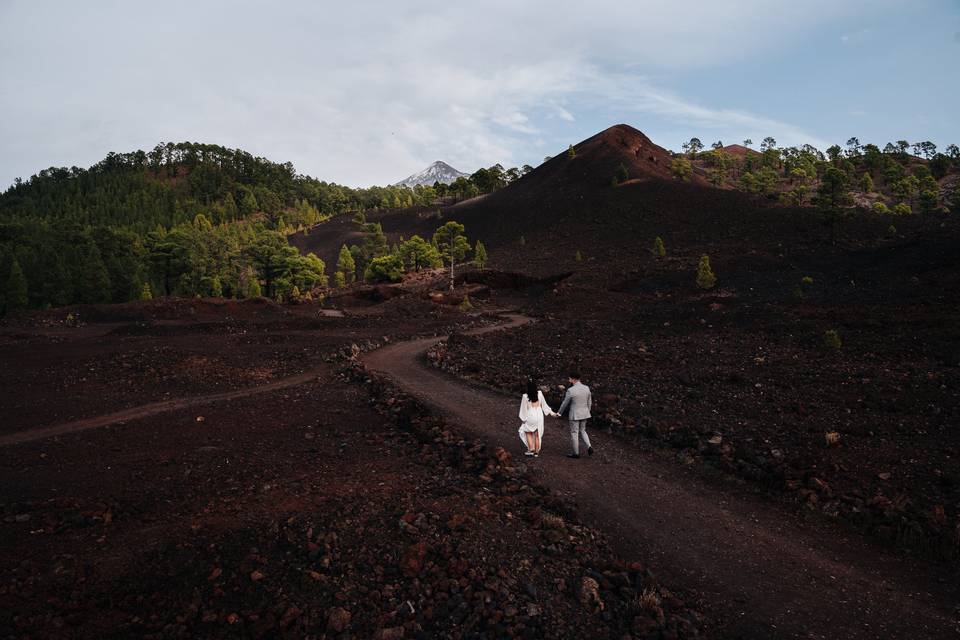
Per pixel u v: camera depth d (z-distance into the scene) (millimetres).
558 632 5047
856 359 19094
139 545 6496
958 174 124000
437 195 177500
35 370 23312
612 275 62844
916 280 36312
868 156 135375
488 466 9664
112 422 15562
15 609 5090
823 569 6605
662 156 150750
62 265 64375
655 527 7766
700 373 18141
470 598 5406
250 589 5496
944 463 8961
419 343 33656
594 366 21000
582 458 10844
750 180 111125
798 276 48312
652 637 5020
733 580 6363
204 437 13508
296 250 72312
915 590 6109
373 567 5883
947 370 15789
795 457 9789
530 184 137750
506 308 60000
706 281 49156
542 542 6758
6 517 7637
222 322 40969
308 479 9406
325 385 21328
